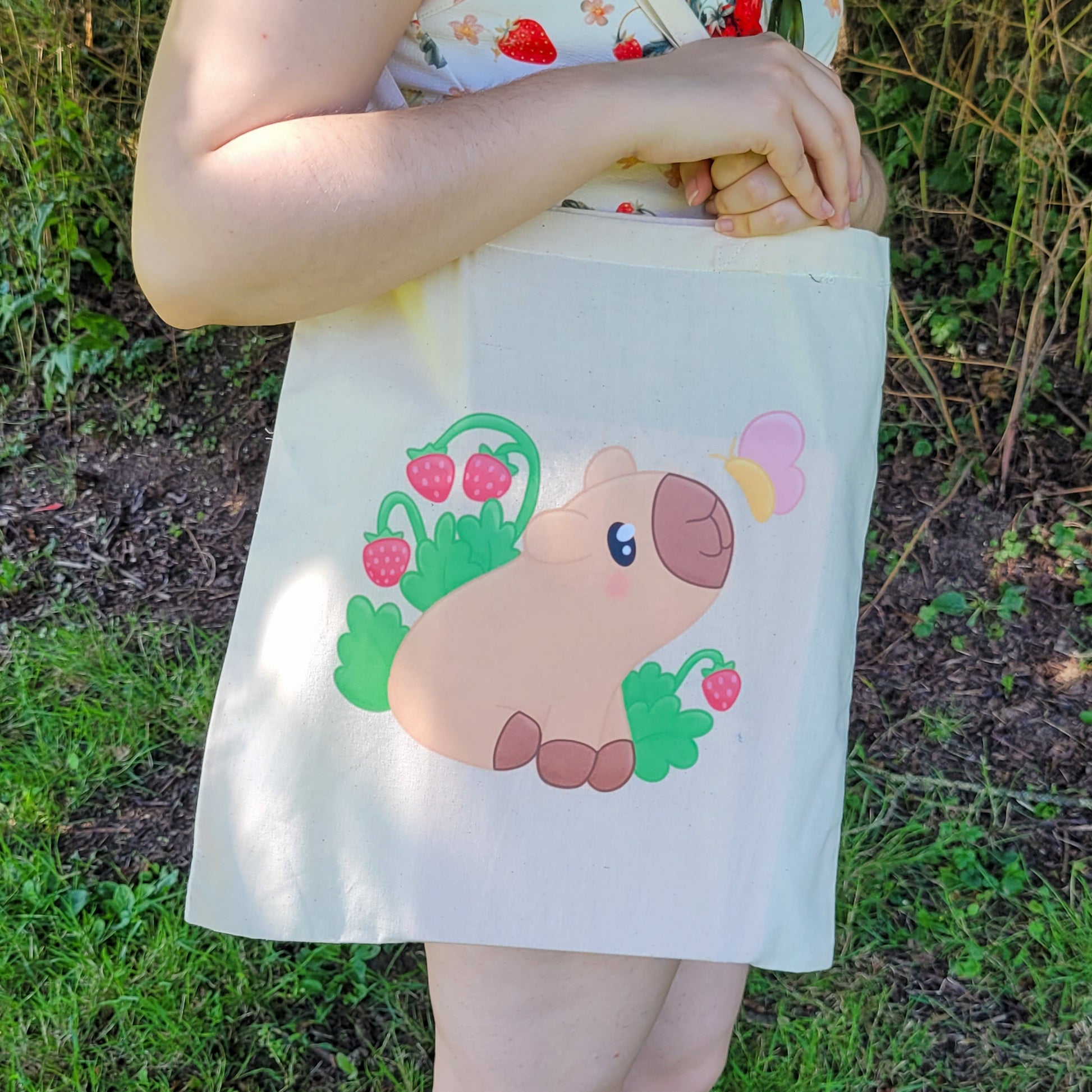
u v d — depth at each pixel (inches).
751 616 34.4
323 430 32.3
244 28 24.6
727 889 34.8
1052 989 76.3
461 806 33.3
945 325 111.0
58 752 85.3
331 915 33.6
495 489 32.6
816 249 33.9
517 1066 35.8
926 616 98.2
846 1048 73.3
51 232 112.1
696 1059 49.4
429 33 30.2
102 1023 71.6
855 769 88.6
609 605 33.4
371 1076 71.4
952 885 81.6
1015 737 90.7
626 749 33.9
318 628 32.7
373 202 25.7
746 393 33.8
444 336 32.0
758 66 30.5
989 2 106.8
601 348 32.9
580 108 27.9
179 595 98.4
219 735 33.4
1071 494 103.3
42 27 103.6
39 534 102.2
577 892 33.9
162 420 111.3
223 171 24.7
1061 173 104.7
